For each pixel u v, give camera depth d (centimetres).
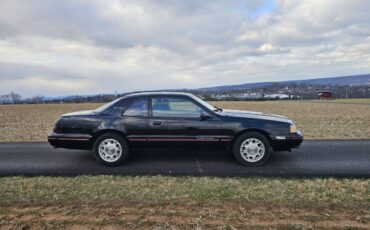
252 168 552
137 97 588
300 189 428
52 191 428
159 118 572
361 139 845
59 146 588
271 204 371
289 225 315
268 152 568
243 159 568
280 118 603
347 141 809
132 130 573
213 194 409
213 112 578
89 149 591
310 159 612
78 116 586
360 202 375
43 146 776
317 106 4616
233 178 489
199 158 630
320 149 705
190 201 384
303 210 352
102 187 445
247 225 316
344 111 2997
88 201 386
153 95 586
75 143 580
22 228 315
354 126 1320
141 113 578
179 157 639
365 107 4072
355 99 8588
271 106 4650
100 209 360
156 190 429
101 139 577
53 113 3116
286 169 541
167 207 365
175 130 569
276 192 416
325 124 1446
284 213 344
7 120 2039
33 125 1591
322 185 445
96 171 539
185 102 580
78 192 422
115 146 578
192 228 312
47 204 377
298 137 571
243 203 375
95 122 575
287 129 570
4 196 407
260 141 566
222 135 567
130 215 342
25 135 1077
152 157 640
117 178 493
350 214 340
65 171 539
